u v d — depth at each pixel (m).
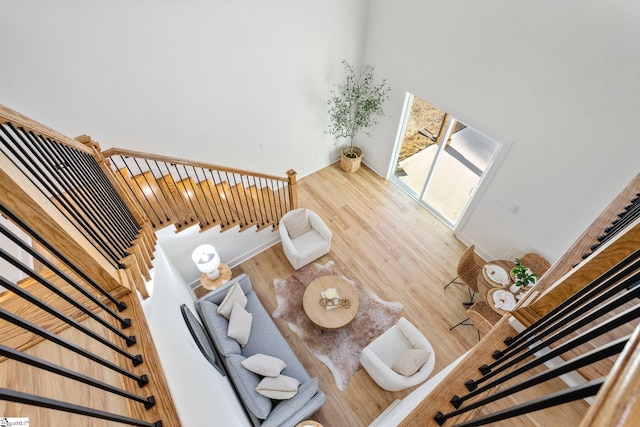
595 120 3.15
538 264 4.30
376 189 6.32
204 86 4.12
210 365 3.11
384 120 5.77
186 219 3.96
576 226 3.76
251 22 3.96
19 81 3.03
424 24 4.27
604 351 0.63
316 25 4.55
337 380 3.87
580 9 2.88
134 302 1.79
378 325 4.36
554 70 3.26
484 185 4.55
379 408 3.65
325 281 4.42
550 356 0.94
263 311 4.08
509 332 1.63
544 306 1.51
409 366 3.21
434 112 5.64
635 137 2.94
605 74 2.93
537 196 4.00
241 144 5.05
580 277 1.35
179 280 3.88
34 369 1.40
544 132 3.60
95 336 1.24
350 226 5.63
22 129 1.46
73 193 1.83
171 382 1.87
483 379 1.36
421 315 4.47
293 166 6.16
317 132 5.96
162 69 3.70
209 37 3.78
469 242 5.31
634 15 2.60
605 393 0.42
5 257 0.93
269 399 3.21
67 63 3.16
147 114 3.93
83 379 1.06
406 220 5.75
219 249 4.58
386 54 5.03
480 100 4.09
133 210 3.04
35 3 2.77
